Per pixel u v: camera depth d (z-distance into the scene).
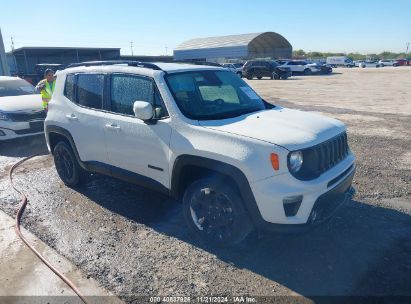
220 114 3.98
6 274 3.41
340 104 14.24
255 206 3.30
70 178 5.54
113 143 4.45
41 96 8.74
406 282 3.16
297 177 3.25
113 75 4.52
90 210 4.77
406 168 6.12
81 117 4.86
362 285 3.14
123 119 4.30
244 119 3.84
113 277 3.32
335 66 59.28
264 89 22.00
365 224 4.21
